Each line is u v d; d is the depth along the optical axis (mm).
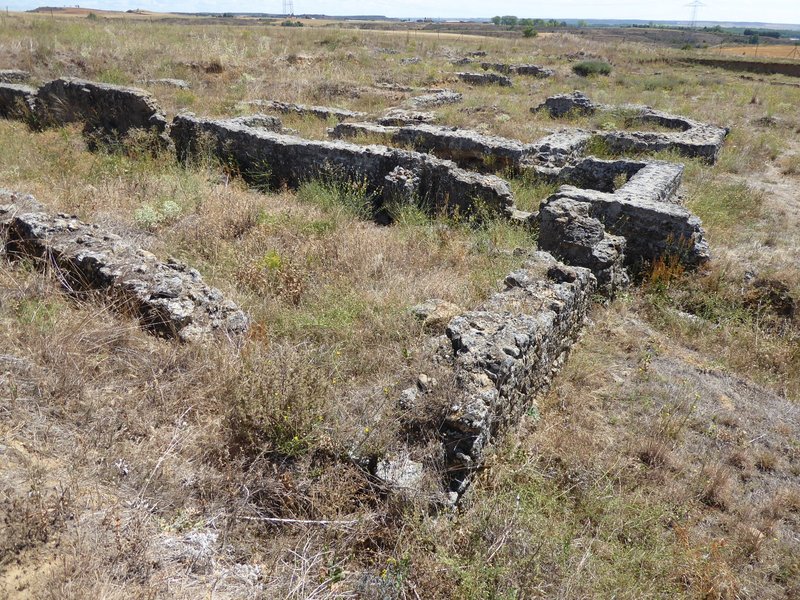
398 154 8336
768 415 4574
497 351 3637
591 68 23281
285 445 3160
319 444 3168
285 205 7727
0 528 2273
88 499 2594
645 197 7266
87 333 3746
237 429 3244
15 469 2617
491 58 25859
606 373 4902
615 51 29781
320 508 2920
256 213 6801
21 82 14766
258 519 2850
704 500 3674
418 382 3588
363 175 8680
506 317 4168
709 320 6004
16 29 19172
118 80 15430
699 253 6633
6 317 3816
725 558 3217
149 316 4195
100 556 2328
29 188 7297
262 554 2713
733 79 23188
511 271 5730
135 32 21562
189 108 13469
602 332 5562
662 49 33062
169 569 2398
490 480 3439
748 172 11055
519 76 22047
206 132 9969
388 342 4441
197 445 3193
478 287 5551
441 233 6945
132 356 3770
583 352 5184
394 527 2906
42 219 5152
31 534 2312
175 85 15609
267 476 3074
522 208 8703
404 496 2980
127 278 4391
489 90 19000
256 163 9555
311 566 2611
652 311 6082
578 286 5102
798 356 5379
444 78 20328
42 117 12414
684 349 5496
